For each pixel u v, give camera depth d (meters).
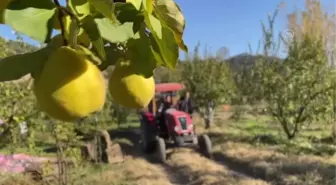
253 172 9.84
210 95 18.59
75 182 8.35
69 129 7.61
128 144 14.58
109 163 11.15
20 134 6.11
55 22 0.85
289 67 13.20
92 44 0.91
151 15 0.87
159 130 12.52
